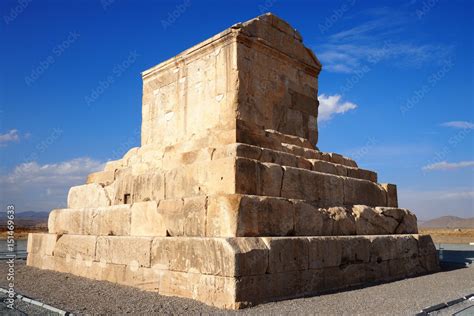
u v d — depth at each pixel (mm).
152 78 10859
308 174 8195
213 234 6645
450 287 7727
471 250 17844
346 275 7805
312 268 7113
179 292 6703
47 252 10578
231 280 5863
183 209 7270
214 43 9156
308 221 7668
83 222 9820
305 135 10352
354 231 8719
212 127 8578
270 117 9414
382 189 10289
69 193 11117
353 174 9852
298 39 10516
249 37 9031
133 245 7871
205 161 7387
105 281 8359
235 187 6750
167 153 8828
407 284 8062
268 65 9562
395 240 9281
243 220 6469
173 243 6984
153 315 5441
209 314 5438
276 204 7066
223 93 8859
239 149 7242
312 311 5605
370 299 6457
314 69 10844
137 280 7641
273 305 5945
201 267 6367
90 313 5566
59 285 8008
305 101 10516
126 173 9852
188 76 9805
